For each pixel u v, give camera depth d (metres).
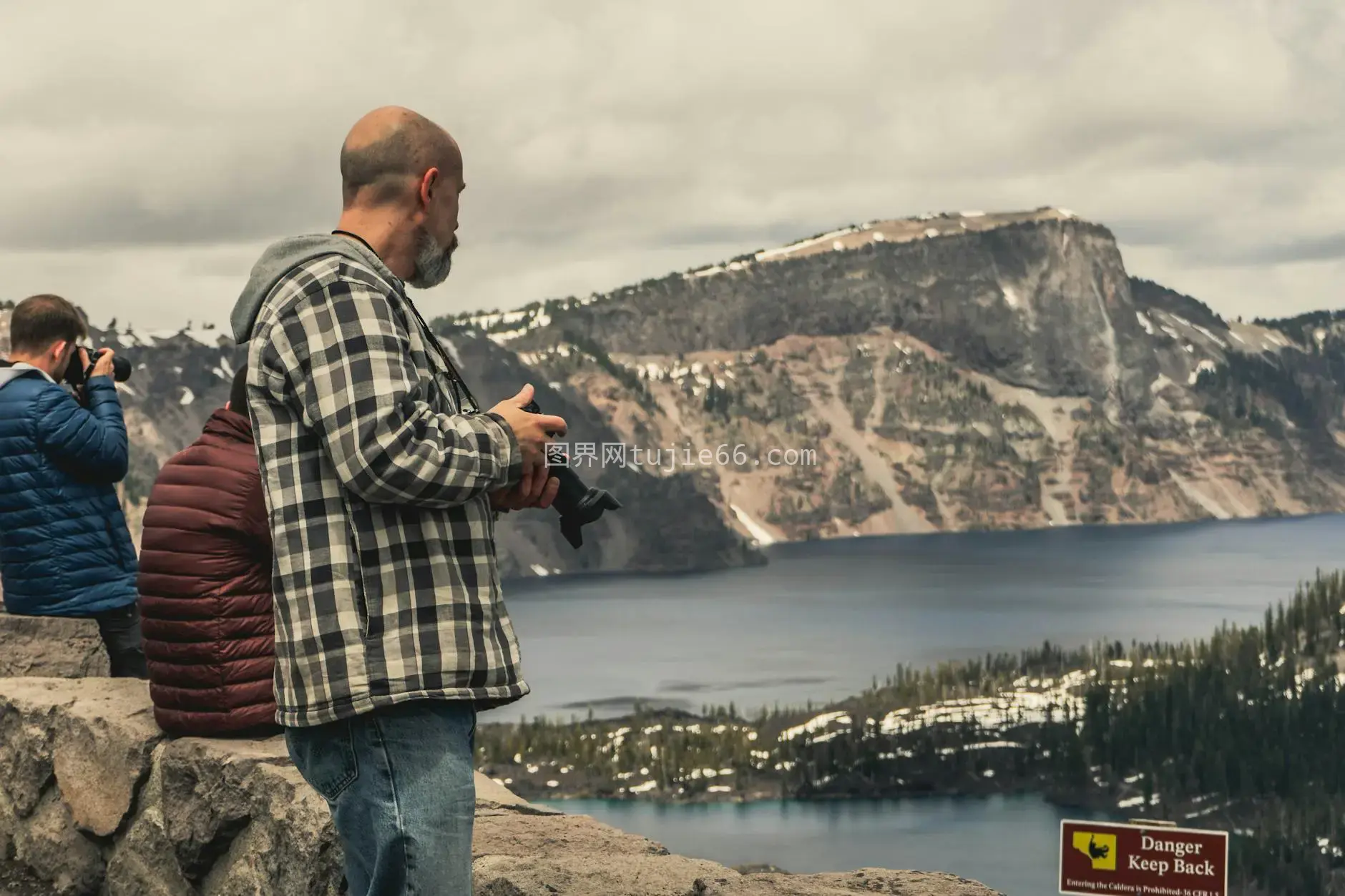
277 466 2.40
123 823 5.03
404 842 2.32
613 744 181.25
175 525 4.62
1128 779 148.00
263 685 4.70
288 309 2.36
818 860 134.62
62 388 6.00
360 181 2.55
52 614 6.11
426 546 2.39
